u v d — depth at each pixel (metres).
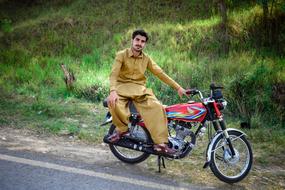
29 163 4.93
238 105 7.95
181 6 14.41
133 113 4.81
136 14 14.50
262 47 10.96
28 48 13.32
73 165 4.98
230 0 12.92
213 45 11.25
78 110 7.95
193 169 5.16
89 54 12.18
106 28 13.89
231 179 4.73
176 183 4.64
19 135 6.25
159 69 5.09
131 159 5.18
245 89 8.26
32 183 4.32
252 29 11.66
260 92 8.11
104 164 5.11
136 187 4.41
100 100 8.95
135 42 4.84
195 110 4.73
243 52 10.62
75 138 6.29
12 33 15.10
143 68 4.98
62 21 15.05
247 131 7.02
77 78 9.95
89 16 15.16
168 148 4.69
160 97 8.81
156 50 11.38
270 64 9.69
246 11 12.54
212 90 4.83
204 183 4.72
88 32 13.85
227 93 8.30
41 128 6.68
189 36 11.98
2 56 12.58
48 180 4.43
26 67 11.47
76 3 16.94
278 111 7.66
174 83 5.07
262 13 12.07
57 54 12.62
